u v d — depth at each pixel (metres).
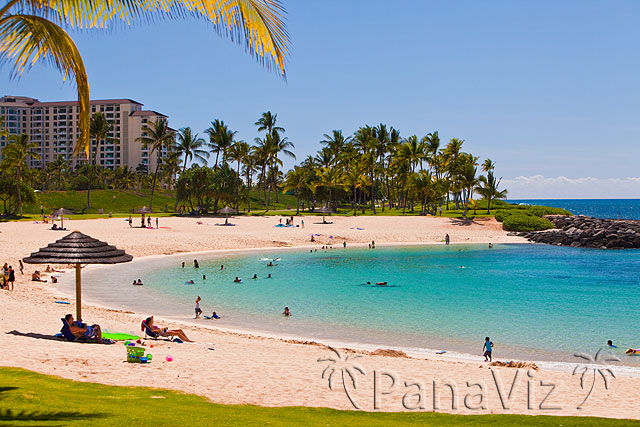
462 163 107.94
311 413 9.70
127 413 8.33
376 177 127.56
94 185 154.38
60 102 186.25
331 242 75.50
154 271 45.94
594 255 64.50
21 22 8.70
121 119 185.38
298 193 111.06
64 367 12.44
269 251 64.75
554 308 30.84
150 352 16.33
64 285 36.09
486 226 92.06
